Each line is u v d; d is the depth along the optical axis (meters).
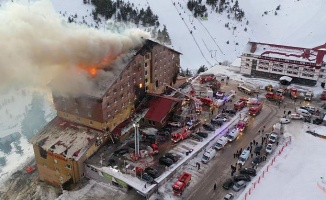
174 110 72.81
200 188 55.03
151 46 73.12
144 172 56.56
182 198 52.97
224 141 65.06
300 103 82.25
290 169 59.31
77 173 58.16
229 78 96.31
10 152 81.81
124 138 66.31
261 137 68.38
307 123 73.56
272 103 82.06
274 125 72.31
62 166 59.28
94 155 61.22
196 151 62.88
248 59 96.94
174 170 57.88
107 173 56.34
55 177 62.06
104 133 63.56
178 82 89.81
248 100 79.94
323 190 53.94
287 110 78.75
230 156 62.69
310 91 85.12
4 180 69.62
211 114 75.75
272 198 52.62
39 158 62.19
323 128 71.50
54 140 61.72
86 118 63.66
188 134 67.44
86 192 55.69
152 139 65.50
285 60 92.19
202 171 58.91
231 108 78.69
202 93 84.94
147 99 74.00
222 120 72.00
